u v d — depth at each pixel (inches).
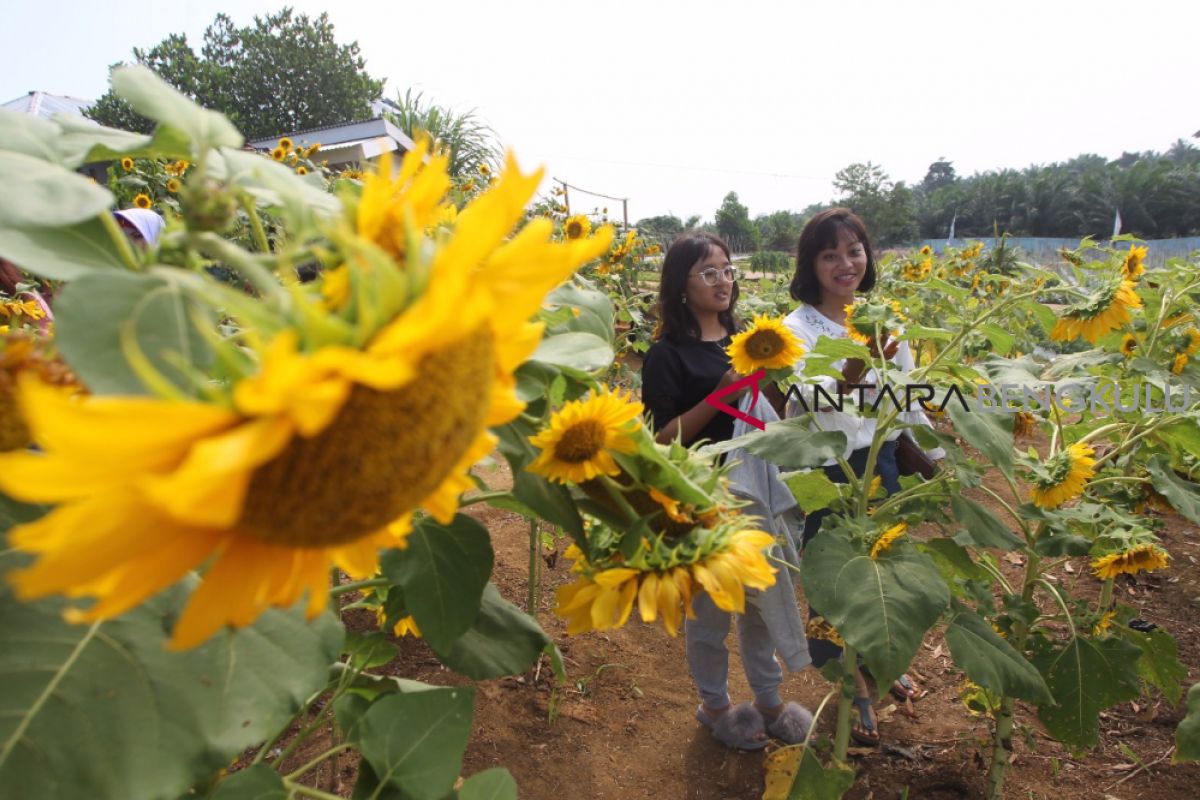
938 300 192.9
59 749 29.6
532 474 44.4
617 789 111.3
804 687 135.6
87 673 31.7
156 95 29.7
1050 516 92.4
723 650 118.0
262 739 33.4
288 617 37.6
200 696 33.1
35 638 32.3
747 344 87.0
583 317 54.0
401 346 19.2
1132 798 107.8
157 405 16.7
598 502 48.6
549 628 149.6
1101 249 132.5
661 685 135.1
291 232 27.1
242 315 20.0
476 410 22.4
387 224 25.6
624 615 44.8
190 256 27.1
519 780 111.7
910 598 74.5
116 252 28.3
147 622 34.2
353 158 426.9
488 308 20.0
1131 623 148.5
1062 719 94.3
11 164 27.2
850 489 92.6
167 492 16.1
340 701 54.3
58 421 15.7
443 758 46.8
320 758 48.9
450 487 26.9
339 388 18.0
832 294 125.3
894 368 88.4
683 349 117.3
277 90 1116.5
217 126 30.6
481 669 54.0
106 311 22.8
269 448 17.9
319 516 20.3
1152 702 128.8
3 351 28.3
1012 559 180.5
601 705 128.6
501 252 23.1
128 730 31.0
